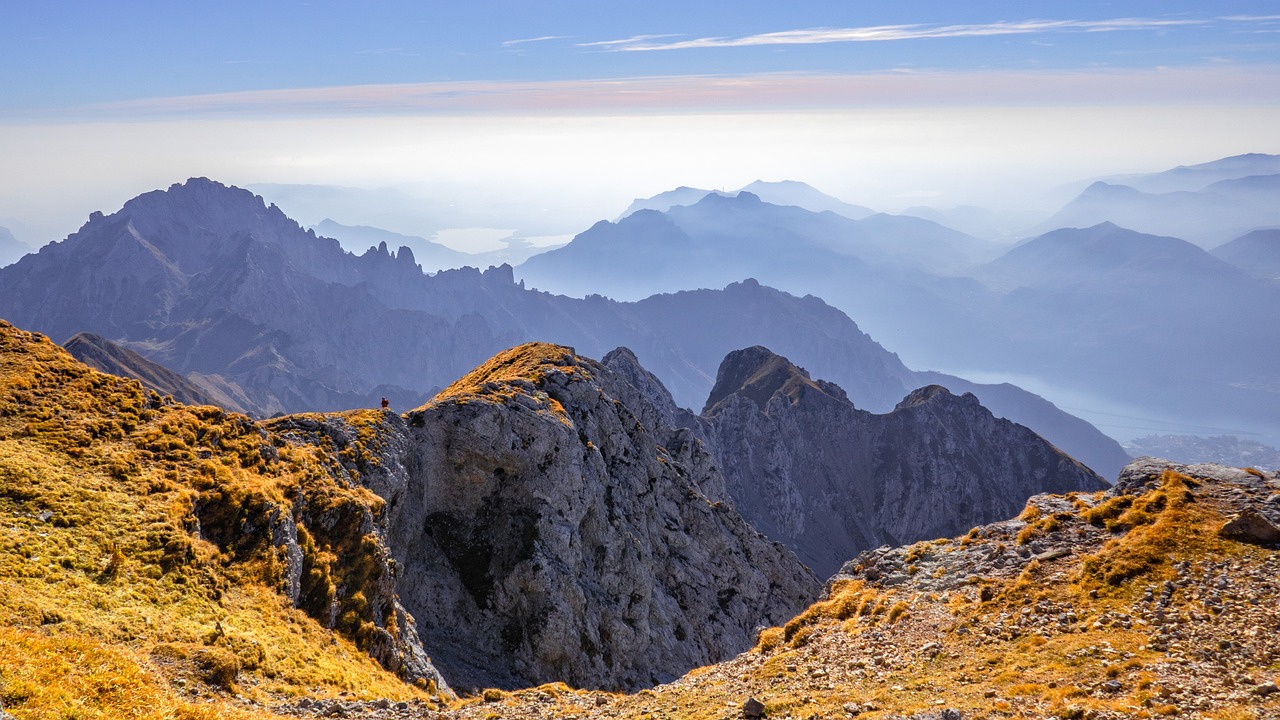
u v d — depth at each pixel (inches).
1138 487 1528.1
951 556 1585.9
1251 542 1245.7
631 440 4473.4
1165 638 1058.7
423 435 3216.0
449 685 2591.0
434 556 3161.9
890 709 987.3
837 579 1700.3
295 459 2257.6
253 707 1146.0
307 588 1811.0
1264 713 817.5
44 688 808.3
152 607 1344.7
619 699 1355.8
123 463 1737.2
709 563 4340.6
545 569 3112.7
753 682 1279.5
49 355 2113.7
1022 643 1162.6
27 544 1334.9
